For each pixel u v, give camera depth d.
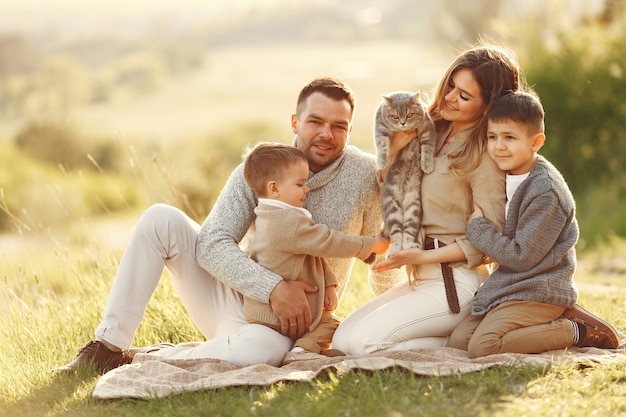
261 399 3.27
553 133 12.09
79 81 94.75
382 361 3.51
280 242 3.80
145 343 4.73
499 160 3.78
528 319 3.71
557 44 12.59
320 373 3.45
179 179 6.92
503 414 3.00
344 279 4.24
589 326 3.83
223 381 3.39
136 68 108.38
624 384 3.32
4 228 14.59
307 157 4.05
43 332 4.86
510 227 3.76
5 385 3.85
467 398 3.19
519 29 13.39
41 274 5.95
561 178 3.81
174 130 45.75
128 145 6.69
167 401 3.31
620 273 7.55
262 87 91.88
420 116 3.95
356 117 46.16
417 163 3.98
